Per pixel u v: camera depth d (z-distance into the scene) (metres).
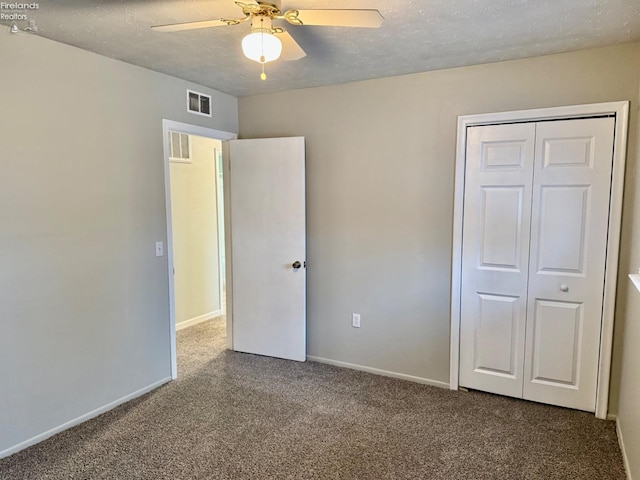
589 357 2.68
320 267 3.54
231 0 1.86
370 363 3.39
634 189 2.40
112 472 2.13
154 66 2.86
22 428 2.33
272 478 2.08
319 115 3.41
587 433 2.47
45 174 2.36
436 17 2.04
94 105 2.60
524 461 2.21
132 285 2.91
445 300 3.06
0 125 2.15
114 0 1.85
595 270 2.61
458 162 2.90
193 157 4.55
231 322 3.87
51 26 2.15
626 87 2.44
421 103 3.01
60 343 2.49
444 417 2.67
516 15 2.02
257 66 2.85
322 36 2.29
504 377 2.94
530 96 2.68
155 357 3.11
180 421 2.63
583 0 1.86
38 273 2.36
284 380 3.24
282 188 3.53
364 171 3.27
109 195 2.72
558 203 2.66
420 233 3.11
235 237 3.77
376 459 2.23
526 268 2.79
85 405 2.64
